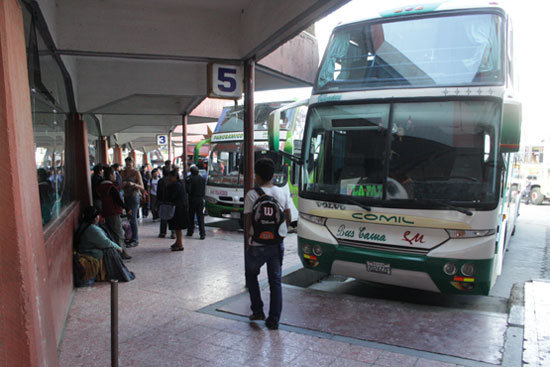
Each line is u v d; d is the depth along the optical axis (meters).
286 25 4.69
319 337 4.39
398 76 5.74
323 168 6.02
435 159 5.29
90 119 12.44
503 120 4.81
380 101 5.67
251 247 4.60
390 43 5.90
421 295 6.63
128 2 5.68
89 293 5.85
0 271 2.17
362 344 4.21
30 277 2.30
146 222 13.43
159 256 8.27
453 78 5.42
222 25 6.14
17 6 2.47
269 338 4.36
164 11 5.88
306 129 6.28
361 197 5.61
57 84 5.91
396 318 4.96
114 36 5.68
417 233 5.22
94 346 4.15
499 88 5.16
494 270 5.36
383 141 5.59
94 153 13.74
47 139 4.68
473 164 5.12
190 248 9.11
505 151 4.83
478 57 5.41
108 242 6.36
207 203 12.94
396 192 5.38
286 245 9.92
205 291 5.96
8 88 2.17
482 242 4.94
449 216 5.06
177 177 8.75
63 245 4.98
